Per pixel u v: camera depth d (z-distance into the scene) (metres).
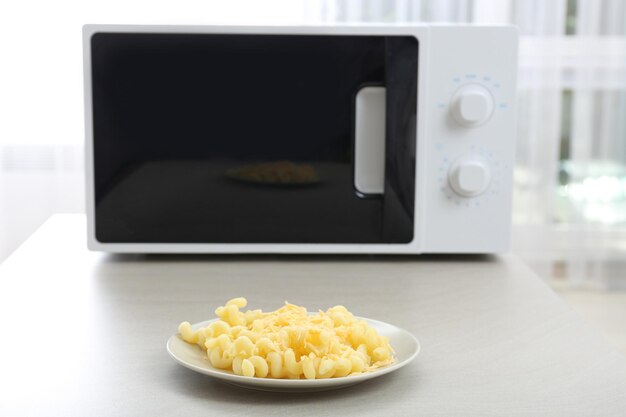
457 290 1.18
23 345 0.93
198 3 2.85
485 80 1.34
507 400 0.79
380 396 0.80
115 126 1.33
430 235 1.36
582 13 3.07
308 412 0.77
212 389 0.82
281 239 1.36
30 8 2.81
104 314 1.05
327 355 0.80
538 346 0.94
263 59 1.33
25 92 2.85
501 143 1.35
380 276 1.26
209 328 0.86
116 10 2.84
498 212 1.37
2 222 2.91
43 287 1.17
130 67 1.32
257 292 1.16
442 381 0.84
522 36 3.05
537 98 3.09
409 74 1.34
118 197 1.34
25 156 2.88
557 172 3.17
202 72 1.33
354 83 1.34
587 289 3.24
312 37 1.33
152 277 1.24
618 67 3.11
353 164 1.35
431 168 1.35
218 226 1.35
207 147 1.34
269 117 1.34
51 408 0.77
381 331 0.93
